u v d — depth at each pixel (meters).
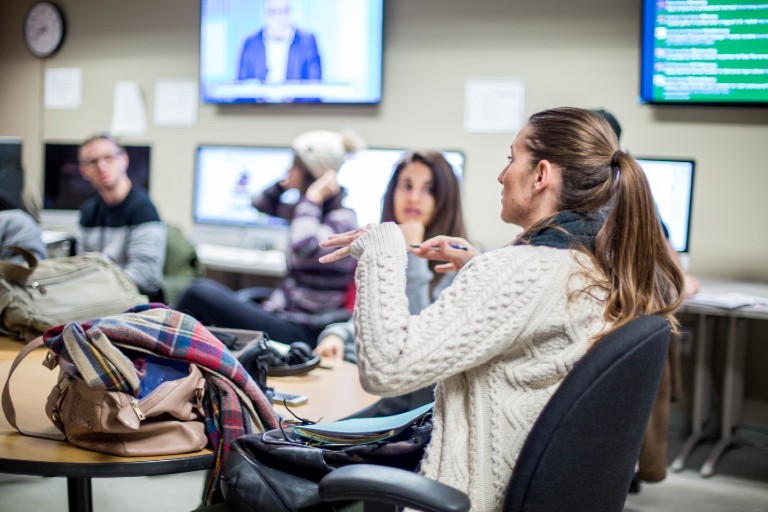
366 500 1.15
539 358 1.28
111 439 1.39
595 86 4.00
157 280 3.61
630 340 1.16
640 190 1.31
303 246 3.21
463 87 4.25
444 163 2.78
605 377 1.14
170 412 1.42
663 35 3.77
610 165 1.35
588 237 1.33
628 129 3.96
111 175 3.62
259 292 3.72
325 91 4.50
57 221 4.92
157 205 5.14
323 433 1.40
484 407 1.30
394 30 4.38
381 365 1.26
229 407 1.47
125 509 2.79
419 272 2.66
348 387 1.95
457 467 1.29
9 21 5.59
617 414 1.18
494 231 4.24
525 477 1.15
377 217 3.97
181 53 5.02
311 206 3.29
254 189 4.44
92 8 5.30
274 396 1.82
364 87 4.41
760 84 3.67
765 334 3.81
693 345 3.90
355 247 1.41
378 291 1.32
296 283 3.26
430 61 4.32
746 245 3.83
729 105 3.73
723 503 3.12
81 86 5.38
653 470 3.04
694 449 3.73
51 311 2.21
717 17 3.69
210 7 4.73
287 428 1.54
